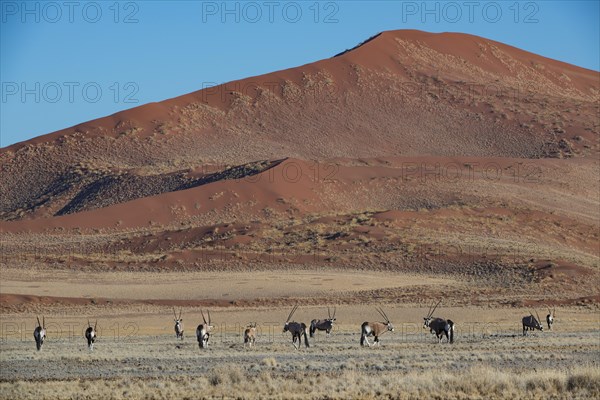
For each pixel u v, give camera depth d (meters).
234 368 72.88
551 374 67.00
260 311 166.75
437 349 97.25
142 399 61.69
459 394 61.09
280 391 63.09
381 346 101.38
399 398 60.06
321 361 84.88
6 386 68.44
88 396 62.91
